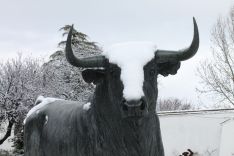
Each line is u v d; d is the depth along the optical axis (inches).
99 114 221.6
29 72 1063.6
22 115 1004.6
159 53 216.4
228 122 660.7
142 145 209.9
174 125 725.9
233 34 1162.0
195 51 215.3
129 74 197.6
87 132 229.8
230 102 1165.1
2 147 1168.8
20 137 1066.7
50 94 1067.3
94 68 219.5
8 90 1007.0
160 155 226.2
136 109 187.9
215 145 663.8
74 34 1179.3
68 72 1121.4
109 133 216.5
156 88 211.0
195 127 701.3
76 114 243.3
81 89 1115.3
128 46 210.1
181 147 703.7
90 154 226.1
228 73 1165.1
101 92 219.9
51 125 262.5
